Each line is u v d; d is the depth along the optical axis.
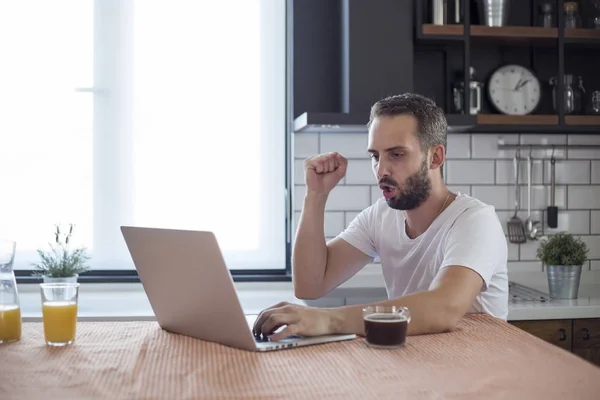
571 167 3.67
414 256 2.26
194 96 3.54
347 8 3.20
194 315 1.65
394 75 3.20
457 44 3.43
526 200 3.65
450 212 2.16
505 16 3.39
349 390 1.23
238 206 3.59
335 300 3.08
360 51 3.18
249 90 3.58
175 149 3.54
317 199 2.36
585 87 3.70
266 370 1.38
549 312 2.92
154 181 3.54
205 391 1.24
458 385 1.26
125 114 3.51
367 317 1.58
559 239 3.13
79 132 3.50
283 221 3.61
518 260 3.64
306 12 3.56
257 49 3.57
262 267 3.61
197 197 3.56
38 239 3.48
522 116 3.33
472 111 3.46
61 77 3.48
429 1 3.37
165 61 3.53
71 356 1.51
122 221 3.52
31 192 3.48
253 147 3.58
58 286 1.62
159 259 1.66
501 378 1.30
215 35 3.55
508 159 3.64
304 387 1.26
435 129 2.07
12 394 1.24
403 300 1.75
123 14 3.50
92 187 3.51
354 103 3.18
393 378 1.31
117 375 1.35
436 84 3.61
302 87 3.56
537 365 1.39
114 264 3.53
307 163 2.36
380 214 2.43
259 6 3.57
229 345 1.60
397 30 3.20
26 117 3.47
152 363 1.44
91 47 3.49
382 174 2.05
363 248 2.46
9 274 1.68
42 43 3.47
